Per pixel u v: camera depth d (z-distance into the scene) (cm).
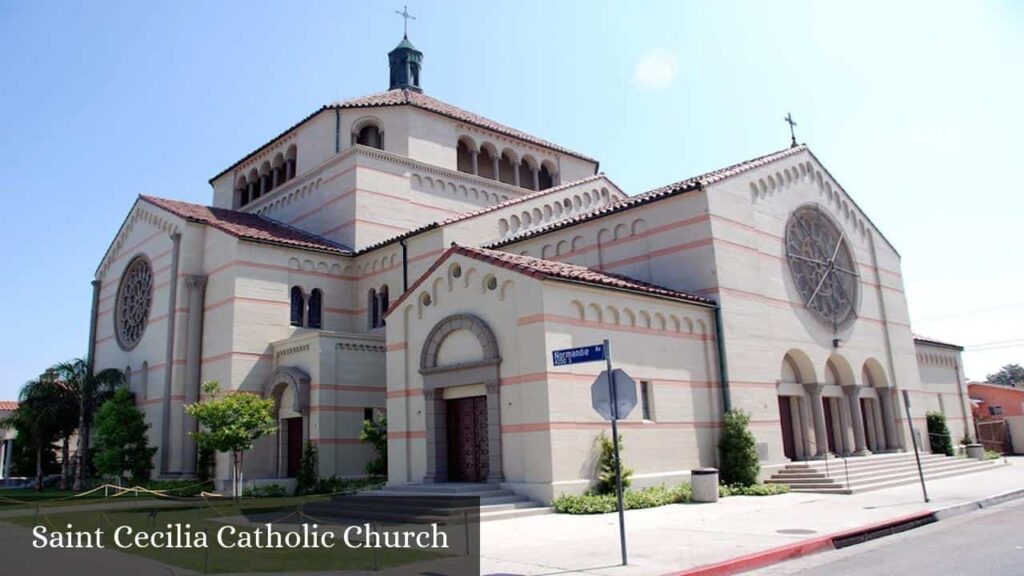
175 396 3122
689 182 2733
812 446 2859
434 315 2403
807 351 2923
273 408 2895
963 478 2767
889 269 3672
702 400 2448
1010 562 1112
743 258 2688
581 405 2077
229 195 4412
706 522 1666
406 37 4609
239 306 3031
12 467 5516
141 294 3672
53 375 3675
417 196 3678
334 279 3375
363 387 2939
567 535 1528
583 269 2448
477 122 3997
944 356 4497
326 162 3634
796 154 3209
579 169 4506
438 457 2294
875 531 1522
